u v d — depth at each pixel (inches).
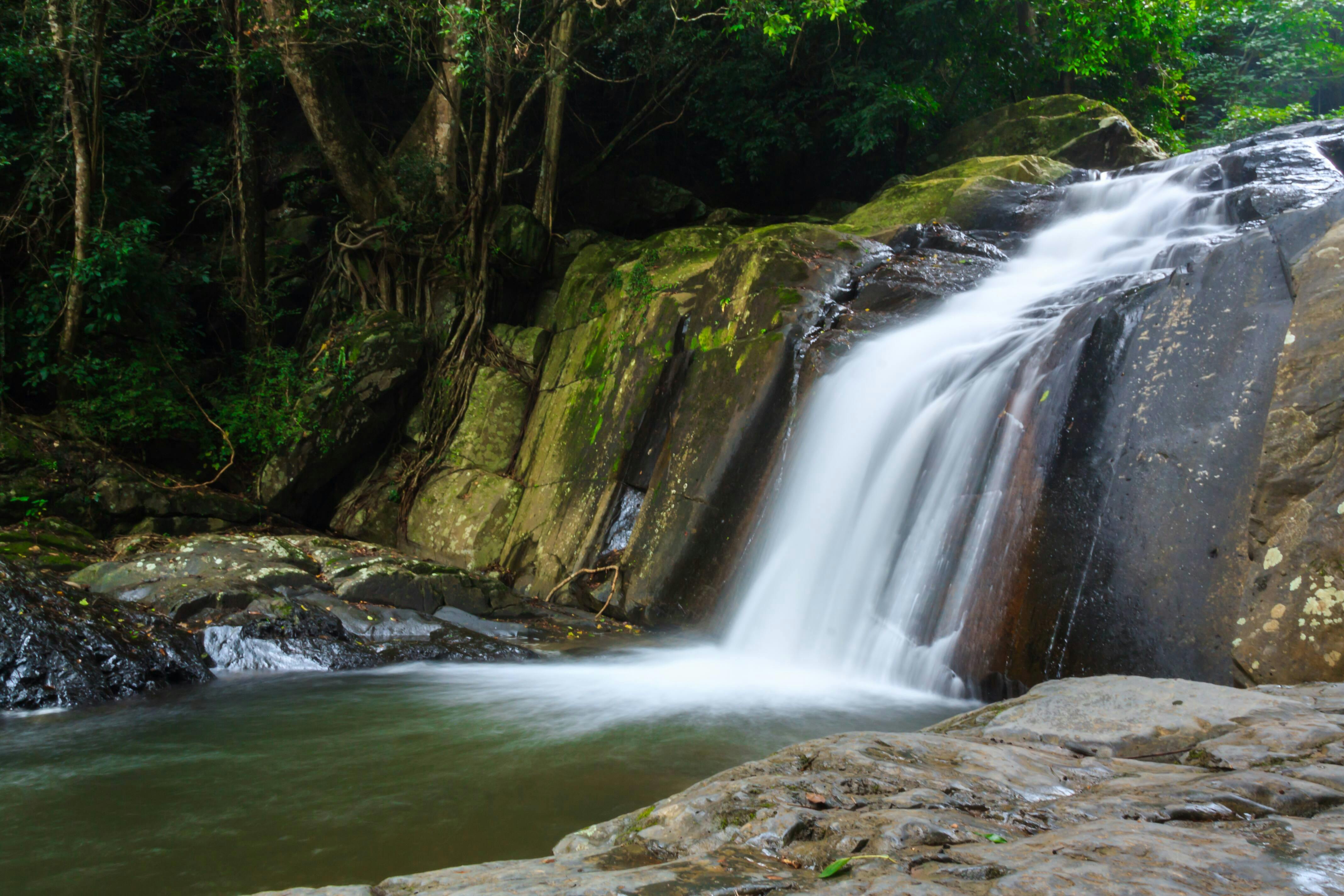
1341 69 976.9
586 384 486.6
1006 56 746.2
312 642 304.7
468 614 367.6
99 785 169.6
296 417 543.5
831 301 396.5
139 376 509.0
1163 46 817.5
